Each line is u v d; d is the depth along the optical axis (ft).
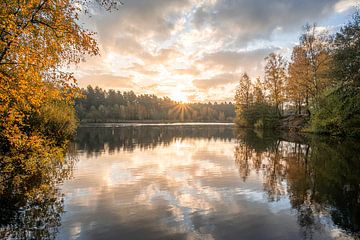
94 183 36.04
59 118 78.74
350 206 26.78
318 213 25.05
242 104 206.39
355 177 38.52
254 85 192.44
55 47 29.45
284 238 20.03
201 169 46.16
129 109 440.86
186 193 31.63
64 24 29.45
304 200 28.76
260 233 20.86
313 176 39.63
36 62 27.50
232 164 50.80
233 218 23.85
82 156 60.64
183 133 151.33
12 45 26.11
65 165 48.80
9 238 20.04
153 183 36.42
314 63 118.01
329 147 70.69
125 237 20.17
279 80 164.04
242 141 96.78
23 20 27.58
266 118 172.76
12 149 48.21
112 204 27.55
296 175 40.47
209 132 160.76
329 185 34.50
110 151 70.23
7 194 30.27
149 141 100.42
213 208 26.53
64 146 76.28
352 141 82.33
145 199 29.35
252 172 43.29
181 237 20.15
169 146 83.56
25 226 22.09
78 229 21.52
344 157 55.31
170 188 33.86
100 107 395.55
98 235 20.48
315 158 55.16
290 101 163.73
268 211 25.59
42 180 36.96
